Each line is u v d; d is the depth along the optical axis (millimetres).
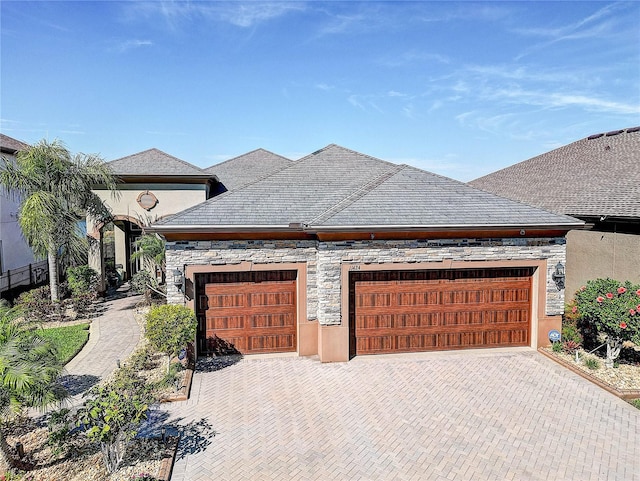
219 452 7898
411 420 9141
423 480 7129
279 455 7828
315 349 13117
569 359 12453
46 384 6871
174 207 21859
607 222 16125
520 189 24188
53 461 7406
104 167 19891
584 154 23609
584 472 7328
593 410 9562
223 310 12906
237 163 27328
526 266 13273
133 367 12008
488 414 9398
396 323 13078
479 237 12961
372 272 12828
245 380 11250
